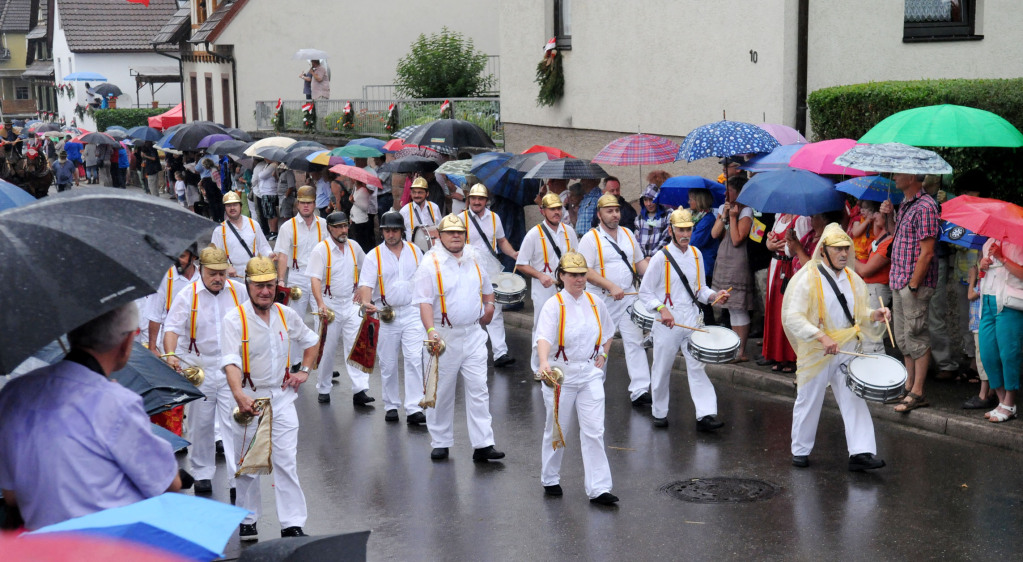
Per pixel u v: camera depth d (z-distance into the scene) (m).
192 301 8.30
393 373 10.57
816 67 13.46
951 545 6.80
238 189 26.66
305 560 3.12
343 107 28.17
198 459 8.58
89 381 3.63
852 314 8.40
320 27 35.69
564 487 8.31
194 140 26.95
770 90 13.64
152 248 3.62
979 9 13.76
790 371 11.29
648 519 7.52
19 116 81.50
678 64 15.36
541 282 11.65
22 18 85.00
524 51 19.34
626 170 16.62
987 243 9.01
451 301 8.91
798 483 8.17
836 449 9.02
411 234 14.30
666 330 9.70
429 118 23.44
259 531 7.65
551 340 7.80
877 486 8.02
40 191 32.41
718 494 7.99
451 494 8.23
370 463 9.11
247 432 7.35
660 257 9.68
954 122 9.39
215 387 8.41
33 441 3.55
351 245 11.34
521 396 11.41
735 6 14.10
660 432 9.78
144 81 54.72
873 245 10.48
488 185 15.43
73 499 3.54
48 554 2.48
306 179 22.23
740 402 10.73
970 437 9.09
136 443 3.64
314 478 8.73
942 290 10.34
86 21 58.50
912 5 14.00
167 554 2.67
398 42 36.03
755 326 13.10
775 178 10.20
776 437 9.45
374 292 10.45
